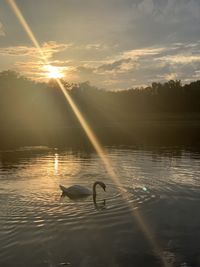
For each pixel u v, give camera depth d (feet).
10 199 52.65
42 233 40.04
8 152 109.91
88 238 38.63
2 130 214.90
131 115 318.65
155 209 47.93
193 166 77.71
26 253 35.68
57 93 308.40
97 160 88.94
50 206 49.39
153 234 39.68
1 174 71.61
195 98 340.18
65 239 38.73
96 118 298.56
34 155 101.50
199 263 33.71
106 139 147.43
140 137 152.66
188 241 38.06
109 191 57.21
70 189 55.06
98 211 47.16
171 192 56.13
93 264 33.55
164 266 33.30
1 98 300.40
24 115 293.43
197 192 55.77
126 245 37.27
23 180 65.77
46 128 226.99
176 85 349.61
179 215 45.55
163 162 83.76
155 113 330.34
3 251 36.04
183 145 119.55
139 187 59.52
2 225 42.29
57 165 82.17
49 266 33.30
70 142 138.72
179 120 281.95
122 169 75.72
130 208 48.39
